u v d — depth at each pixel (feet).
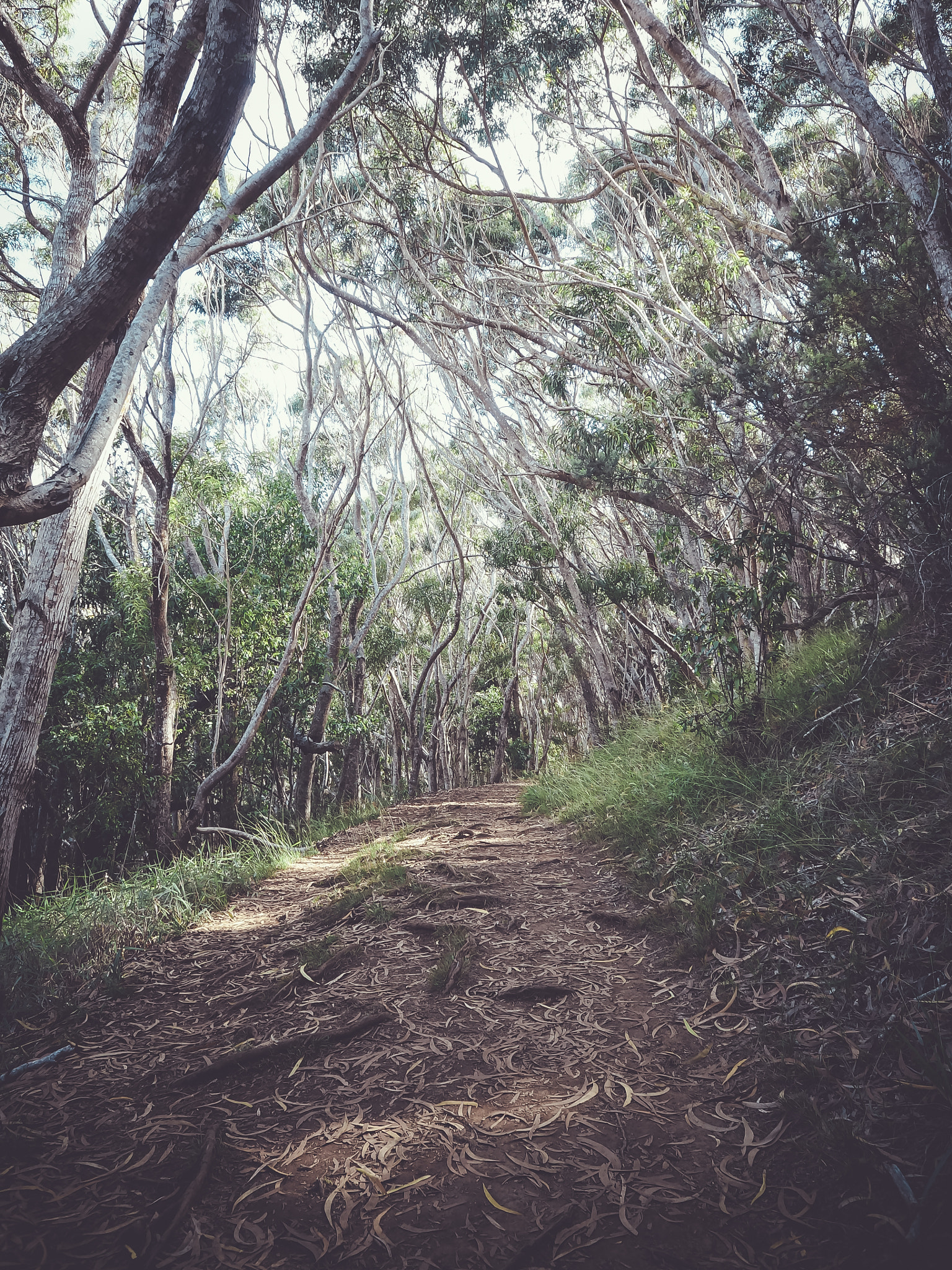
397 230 43.11
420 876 20.58
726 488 24.35
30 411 7.84
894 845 12.09
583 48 34.96
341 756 85.15
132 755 37.68
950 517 15.98
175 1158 8.59
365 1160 8.41
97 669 44.70
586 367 33.45
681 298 31.35
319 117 13.16
